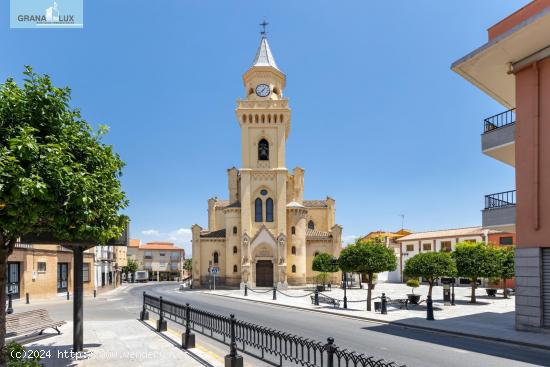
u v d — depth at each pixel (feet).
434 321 64.54
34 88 28.09
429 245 206.18
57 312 81.97
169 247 370.73
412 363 37.24
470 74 60.80
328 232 203.00
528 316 52.60
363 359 21.21
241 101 190.08
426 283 206.08
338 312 79.30
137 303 105.60
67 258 133.59
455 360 38.40
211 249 192.95
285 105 189.78
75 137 29.68
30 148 23.36
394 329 58.54
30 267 112.27
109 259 201.16
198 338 49.75
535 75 54.08
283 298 120.67
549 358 39.32
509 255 113.29
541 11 46.70
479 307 89.45
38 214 25.55
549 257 51.21
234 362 32.73
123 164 35.99
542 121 53.11
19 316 44.88
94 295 131.44
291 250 187.01
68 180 25.31
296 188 213.05
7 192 22.47
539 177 52.70
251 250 179.73
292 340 28.40
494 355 40.57
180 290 176.35
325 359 39.06
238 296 131.23
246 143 188.55
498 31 56.80
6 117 26.71
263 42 205.57
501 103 72.54
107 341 46.21
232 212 187.42
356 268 82.74
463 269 97.55
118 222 35.09
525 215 53.88
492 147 60.59
